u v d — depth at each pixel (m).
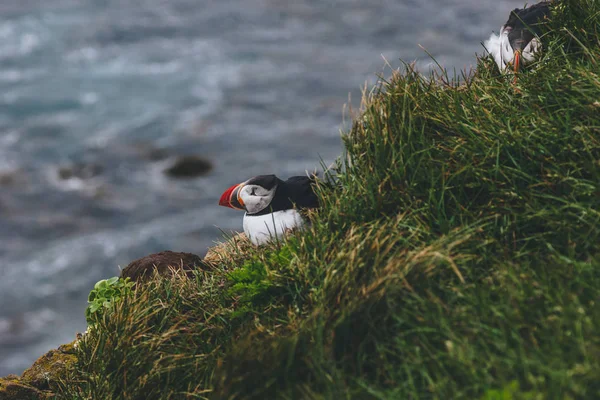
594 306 5.41
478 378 5.20
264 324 6.91
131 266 8.29
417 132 7.47
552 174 6.69
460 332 5.72
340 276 6.51
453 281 6.25
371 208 7.11
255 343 6.41
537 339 5.50
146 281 7.97
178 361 7.03
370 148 7.56
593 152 6.71
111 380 7.11
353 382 5.88
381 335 6.08
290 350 6.10
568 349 5.27
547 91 7.48
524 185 6.84
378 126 7.52
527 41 8.33
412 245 6.58
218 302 7.42
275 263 7.15
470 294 5.98
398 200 7.08
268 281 7.02
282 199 7.61
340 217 7.12
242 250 8.07
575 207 6.36
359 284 6.40
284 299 7.03
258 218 7.59
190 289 7.63
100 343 7.34
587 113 7.00
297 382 6.04
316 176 7.73
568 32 7.85
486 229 6.66
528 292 5.77
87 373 7.32
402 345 5.81
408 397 5.52
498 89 7.86
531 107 7.43
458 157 7.20
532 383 5.00
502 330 5.49
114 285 7.99
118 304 7.54
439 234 6.80
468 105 7.63
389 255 6.60
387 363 5.82
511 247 6.53
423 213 6.86
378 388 5.70
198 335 7.23
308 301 6.77
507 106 7.50
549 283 5.79
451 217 6.84
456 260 6.32
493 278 6.17
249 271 7.26
